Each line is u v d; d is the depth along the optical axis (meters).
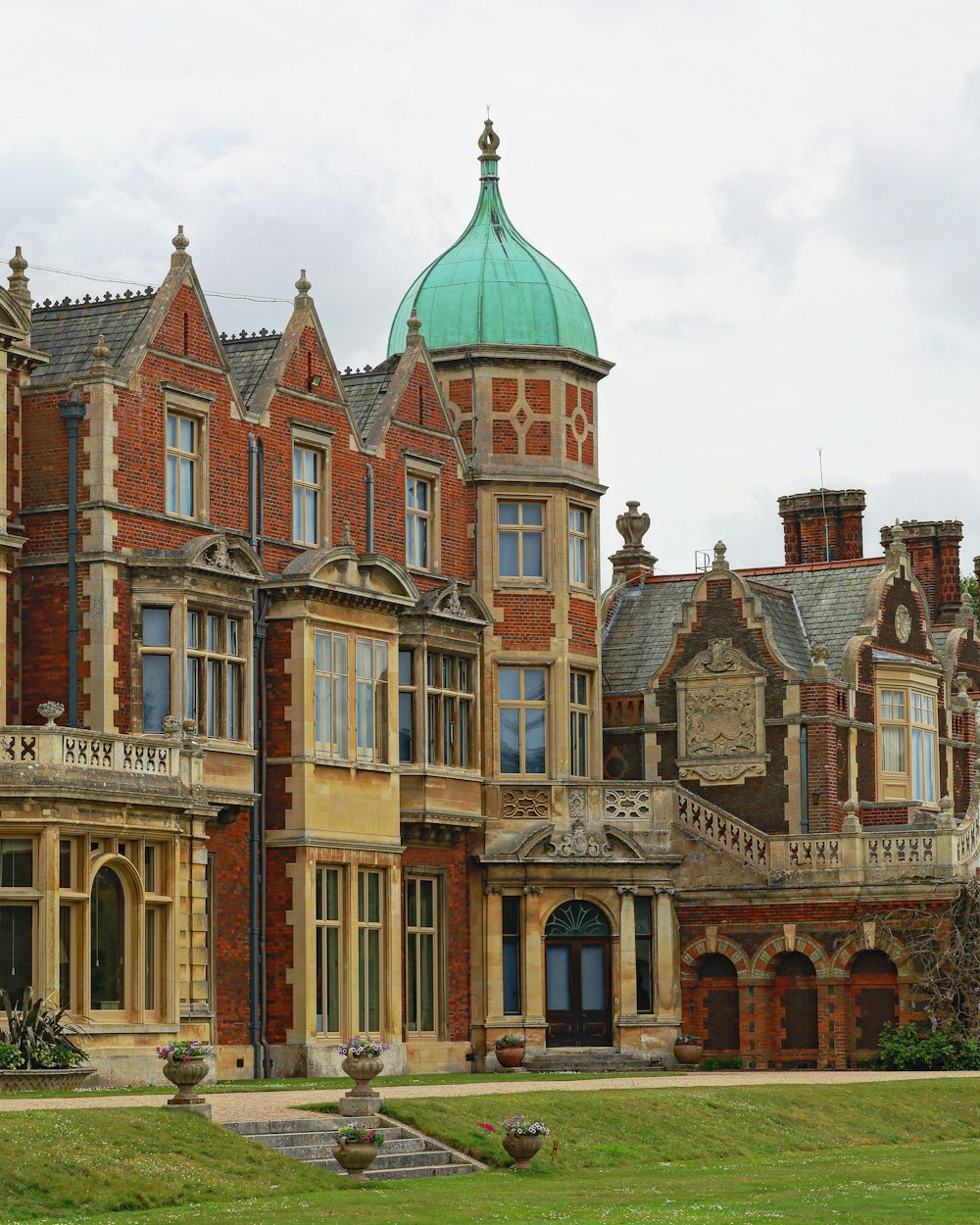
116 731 43.91
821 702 56.50
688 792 54.75
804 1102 40.81
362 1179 32.88
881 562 60.28
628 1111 38.06
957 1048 51.28
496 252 56.00
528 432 54.50
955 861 51.97
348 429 50.56
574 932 53.66
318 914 47.41
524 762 53.88
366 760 48.91
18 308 43.88
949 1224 28.19
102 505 44.00
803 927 53.09
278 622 47.41
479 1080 45.22
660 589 61.34
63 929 40.38
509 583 54.09
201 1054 33.94
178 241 46.84
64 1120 31.69
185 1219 28.61
